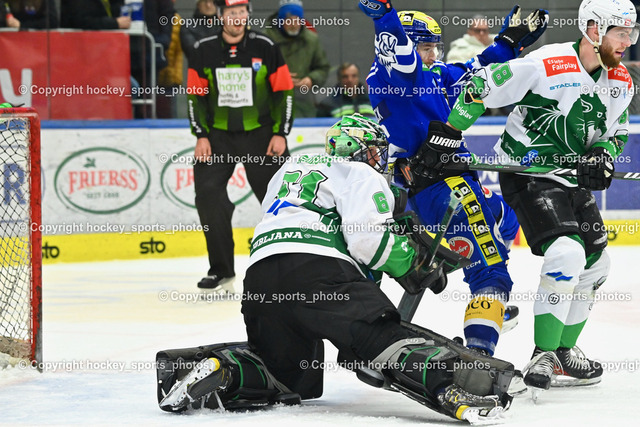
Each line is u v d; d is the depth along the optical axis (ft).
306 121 82.99
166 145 81.10
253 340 31.24
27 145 40.09
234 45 63.31
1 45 79.36
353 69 82.84
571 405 31.42
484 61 38.50
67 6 79.56
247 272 30.76
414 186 36.29
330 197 30.09
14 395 33.24
